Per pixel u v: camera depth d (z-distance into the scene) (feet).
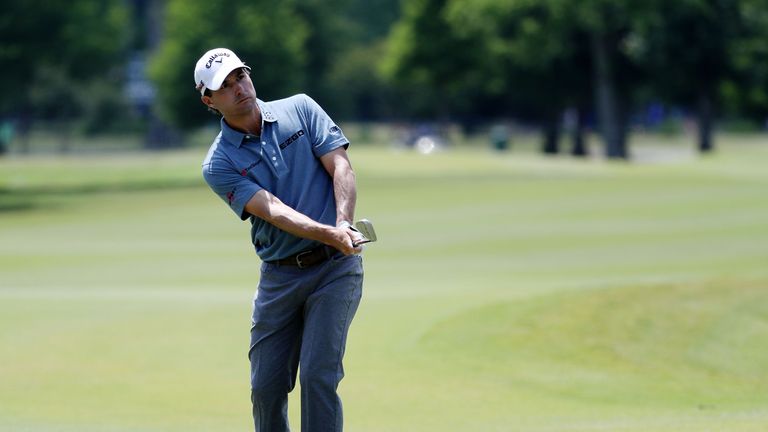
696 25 655.76
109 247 256.52
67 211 355.97
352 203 63.67
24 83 638.53
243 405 99.19
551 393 105.81
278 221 62.08
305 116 65.72
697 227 278.46
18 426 88.53
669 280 172.35
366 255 236.43
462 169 527.81
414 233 277.23
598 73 634.84
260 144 64.39
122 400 100.89
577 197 367.86
